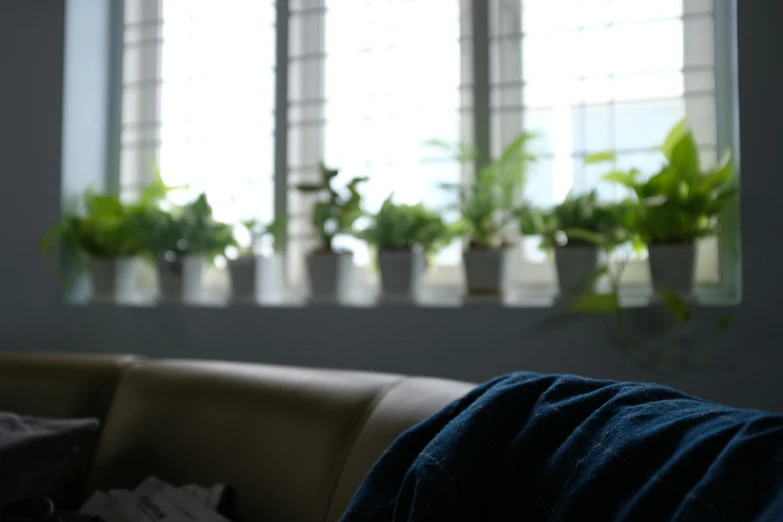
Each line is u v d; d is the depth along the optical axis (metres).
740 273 1.35
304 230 1.97
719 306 1.35
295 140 1.99
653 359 1.39
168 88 2.12
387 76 1.89
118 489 1.08
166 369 1.17
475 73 1.79
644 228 1.42
